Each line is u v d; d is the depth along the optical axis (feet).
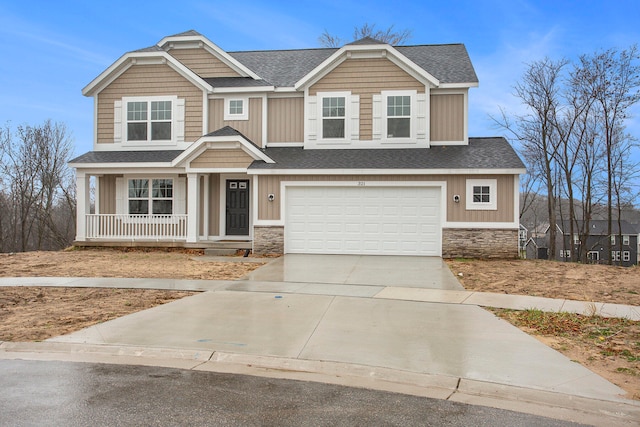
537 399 16.92
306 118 59.41
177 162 56.80
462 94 58.29
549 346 22.57
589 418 15.42
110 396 16.46
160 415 14.85
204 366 20.22
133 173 60.49
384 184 53.11
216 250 55.31
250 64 68.28
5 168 115.85
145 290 35.29
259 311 28.96
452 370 19.20
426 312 28.84
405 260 49.83
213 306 30.19
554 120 96.53
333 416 15.03
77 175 59.82
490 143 58.70
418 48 69.36
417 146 57.77
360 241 53.83
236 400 16.25
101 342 22.79
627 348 22.31
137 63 61.67
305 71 65.00
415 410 15.71
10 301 31.53
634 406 16.16
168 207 61.36
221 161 56.75
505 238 51.06
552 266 46.70
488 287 36.76
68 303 31.22
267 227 54.44
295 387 17.74
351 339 23.36
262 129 60.80
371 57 58.34
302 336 23.84
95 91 62.49
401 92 58.03
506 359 20.53
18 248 133.80
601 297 33.19
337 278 40.06
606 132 93.61
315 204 54.44
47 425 14.01
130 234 60.29
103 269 44.60
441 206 52.11
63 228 144.05
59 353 21.89
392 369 19.29
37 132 118.01
